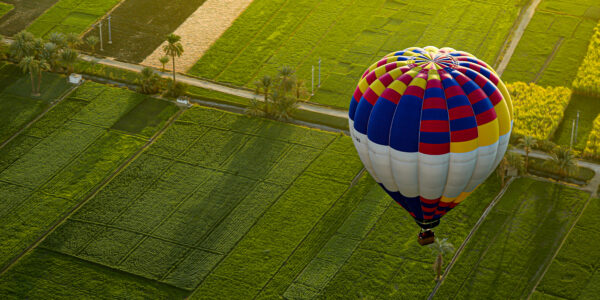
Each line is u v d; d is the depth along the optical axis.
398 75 91.44
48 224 112.62
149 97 136.75
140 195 117.12
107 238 110.25
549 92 138.12
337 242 109.12
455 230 110.75
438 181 91.12
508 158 119.31
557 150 118.94
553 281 103.44
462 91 89.31
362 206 114.56
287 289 102.94
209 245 109.06
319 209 114.25
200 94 138.12
